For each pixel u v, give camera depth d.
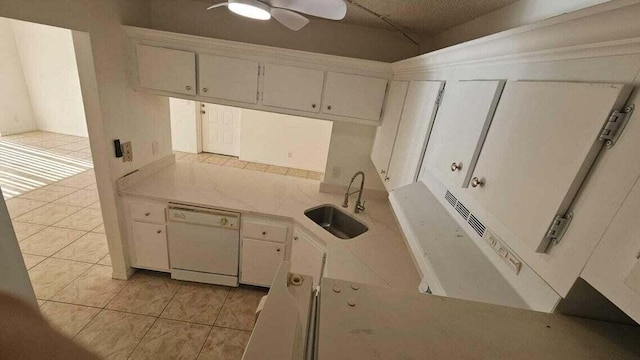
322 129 5.26
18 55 5.30
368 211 2.39
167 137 2.73
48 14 1.46
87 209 3.37
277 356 0.40
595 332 0.58
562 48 0.61
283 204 2.34
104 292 2.27
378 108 2.14
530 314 0.60
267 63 2.05
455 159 0.96
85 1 1.66
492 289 0.70
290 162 5.50
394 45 2.34
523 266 0.67
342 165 2.63
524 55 0.72
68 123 5.78
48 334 0.29
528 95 0.67
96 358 0.29
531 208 0.62
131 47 2.05
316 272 2.00
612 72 0.51
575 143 0.54
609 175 0.49
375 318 0.55
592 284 0.50
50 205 3.38
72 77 5.43
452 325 0.56
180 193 2.29
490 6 1.33
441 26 1.89
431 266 0.76
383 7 1.67
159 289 2.37
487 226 0.79
